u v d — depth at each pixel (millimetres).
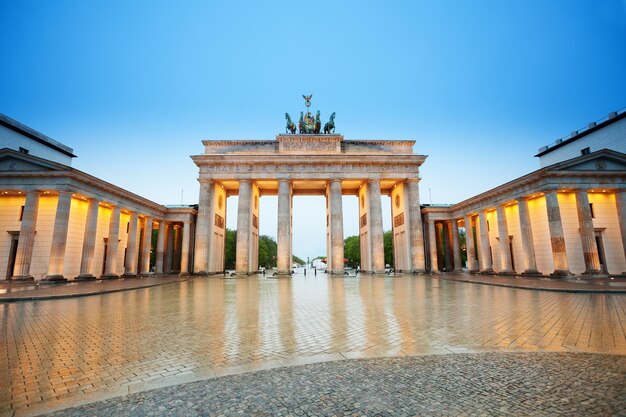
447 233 78250
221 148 72062
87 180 47562
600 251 49031
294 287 36594
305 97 78000
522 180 49656
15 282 42281
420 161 69500
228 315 17516
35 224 44812
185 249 70250
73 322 15680
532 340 11539
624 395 6680
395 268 78688
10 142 54406
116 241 54875
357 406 6496
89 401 6949
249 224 68188
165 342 11805
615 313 16406
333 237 67375
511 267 55062
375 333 12898
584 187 45812
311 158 68312
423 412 6176
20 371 8898
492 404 6461
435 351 10328
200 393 7281
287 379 8039
